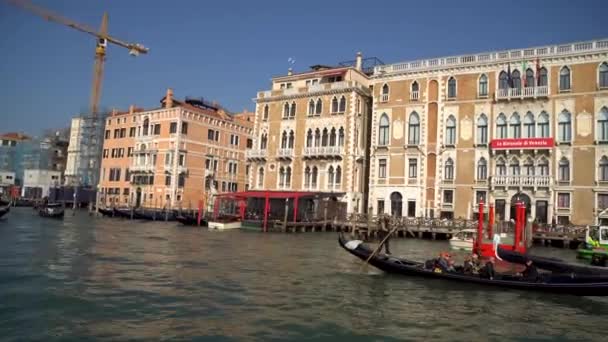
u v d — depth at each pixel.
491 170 33.56
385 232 29.09
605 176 29.97
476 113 34.59
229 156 60.16
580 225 29.45
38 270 15.71
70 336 9.48
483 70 34.62
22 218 41.69
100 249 21.75
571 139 31.09
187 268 17.25
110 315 10.92
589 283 13.56
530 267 14.98
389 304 12.95
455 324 11.34
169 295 12.94
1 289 12.93
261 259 20.16
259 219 39.25
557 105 31.84
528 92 32.59
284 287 14.52
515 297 14.09
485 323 11.50
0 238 24.55
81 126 66.94
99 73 73.19
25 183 74.69
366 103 41.91
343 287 14.85
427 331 10.72
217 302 12.37
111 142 62.00
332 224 37.38
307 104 42.00
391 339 10.07
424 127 36.38
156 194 54.38
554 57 32.03
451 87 35.84
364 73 43.34
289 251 23.33
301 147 41.88
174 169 52.84
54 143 79.25
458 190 34.62
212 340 9.53
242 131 62.34
